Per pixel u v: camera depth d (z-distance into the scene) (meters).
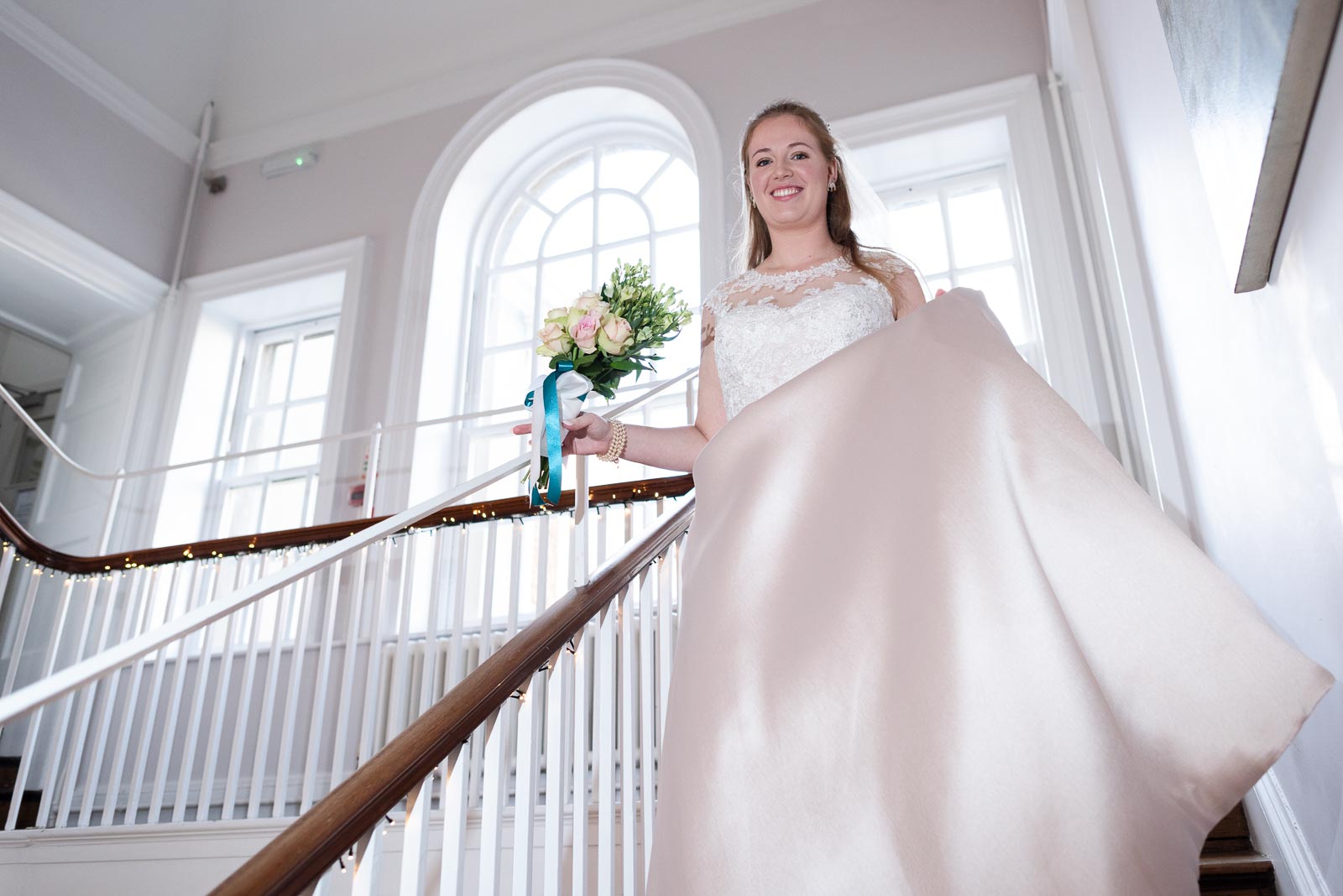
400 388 5.07
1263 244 1.50
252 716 4.45
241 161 6.21
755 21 5.20
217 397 5.75
